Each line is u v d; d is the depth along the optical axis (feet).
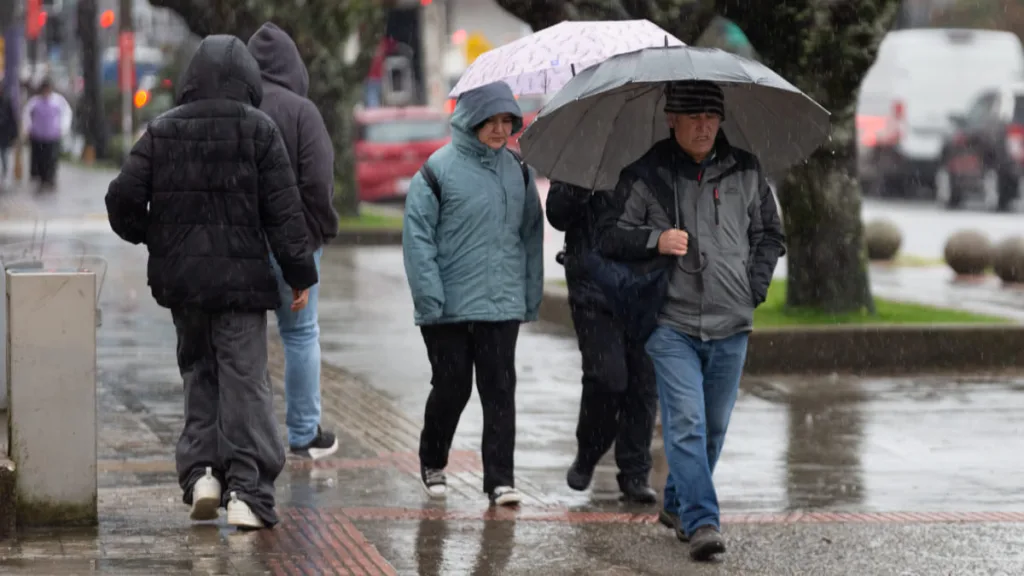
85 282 66.49
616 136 69.62
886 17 124.77
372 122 288.92
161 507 72.18
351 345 126.41
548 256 202.49
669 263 64.39
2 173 329.93
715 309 64.69
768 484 81.05
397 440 90.63
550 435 92.79
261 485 67.87
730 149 65.72
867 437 93.50
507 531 69.82
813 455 88.28
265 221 67.62
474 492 78.07
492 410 74.79
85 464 67.31
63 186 319.27
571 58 74.79
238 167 66.64
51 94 301.63
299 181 77.82
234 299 66.69
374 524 70.79
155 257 67.05
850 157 127.65
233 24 214.48
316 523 69.87
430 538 68.39
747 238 65.87
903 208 294.87
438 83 435.53
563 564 64.34
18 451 66.44
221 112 67.00
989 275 177.58
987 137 285.23
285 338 83.92
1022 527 71.41
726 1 125.18
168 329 131.44
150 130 67.36
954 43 312.29
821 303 127.65
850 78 125.80
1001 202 285.64
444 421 75.82
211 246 66.64
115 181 67.21
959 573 63.52
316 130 77.87
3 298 76.84
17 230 211.82
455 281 73.61
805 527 71.05
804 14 124.47
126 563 61.57
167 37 577.02
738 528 70.85
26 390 66.23
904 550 67.00
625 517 72.90
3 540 65.10
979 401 105.70
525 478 81.71
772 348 116.37
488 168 73.87
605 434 75.41
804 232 128.06
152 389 104.37
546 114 65.05
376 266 189.47
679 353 64.90
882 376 115.96
